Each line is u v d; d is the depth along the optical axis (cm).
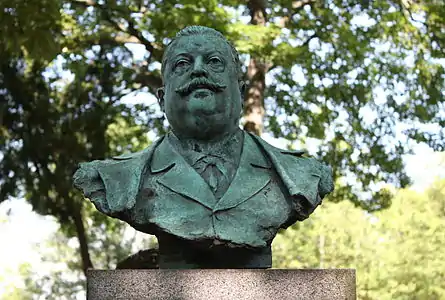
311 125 1134
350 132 1134
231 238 343
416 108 1114
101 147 1012
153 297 337
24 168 997
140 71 1058
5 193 999
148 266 832
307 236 2584
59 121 1009
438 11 1016
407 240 2292
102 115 1018
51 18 624
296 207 359
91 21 967
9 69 988
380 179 1147
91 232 1659
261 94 1006
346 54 1068
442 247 2266
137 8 924
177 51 376
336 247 2564
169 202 355
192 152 375
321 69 1095
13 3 604
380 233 2536
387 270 2277
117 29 966
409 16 1063
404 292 2223
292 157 382
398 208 2425
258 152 380
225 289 337
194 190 356
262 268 356
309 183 367
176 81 373
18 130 1002
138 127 1104
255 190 360
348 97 1112
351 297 347
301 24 1035
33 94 1002
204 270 338
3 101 992
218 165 370
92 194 365
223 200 353
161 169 367
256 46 836
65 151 998
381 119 1131
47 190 998
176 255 361
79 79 1033
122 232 1705
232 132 381
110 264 1778
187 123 371
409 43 1084
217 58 374
